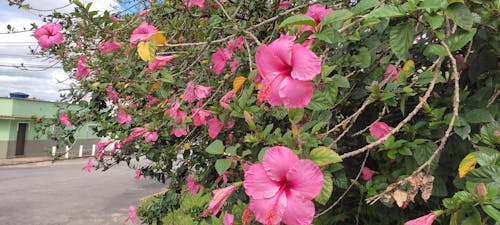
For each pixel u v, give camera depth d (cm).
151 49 85
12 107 1001
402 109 66
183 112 110
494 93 65
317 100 58
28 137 1059
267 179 48
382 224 89
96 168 195
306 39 59
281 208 46
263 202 47
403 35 50
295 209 45
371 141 68
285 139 56
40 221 335
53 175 673
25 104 1043
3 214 357
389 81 72
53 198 445
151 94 123
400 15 49
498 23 55
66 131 183
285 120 87
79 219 345
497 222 41
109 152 186
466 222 42
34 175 668
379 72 75
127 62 117
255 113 77
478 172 47
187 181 147
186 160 147
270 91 52
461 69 67
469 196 42
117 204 412
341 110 85
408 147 67
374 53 75
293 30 62
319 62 50
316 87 61
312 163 45
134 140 152
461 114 64
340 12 55
